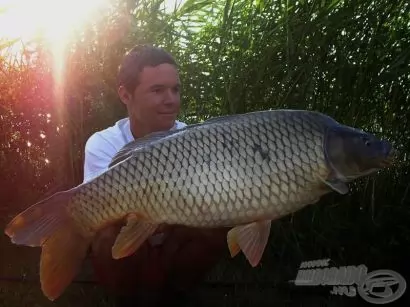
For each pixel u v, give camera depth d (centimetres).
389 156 85
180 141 87
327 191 86
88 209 90
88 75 142
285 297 127
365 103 139
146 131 111
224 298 127
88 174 113
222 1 155
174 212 87
